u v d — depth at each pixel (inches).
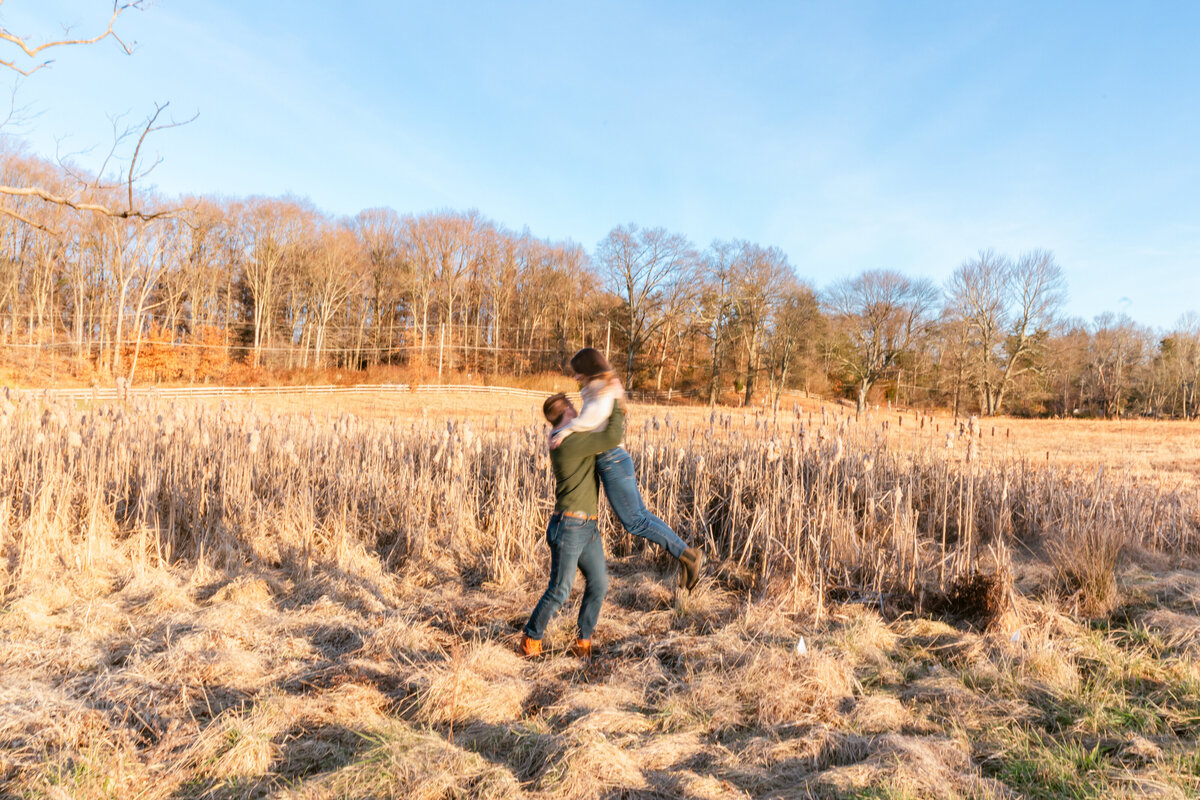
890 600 180.1
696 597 178.9
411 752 100.4
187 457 259.3
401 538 232.7
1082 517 248.2
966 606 170.4
